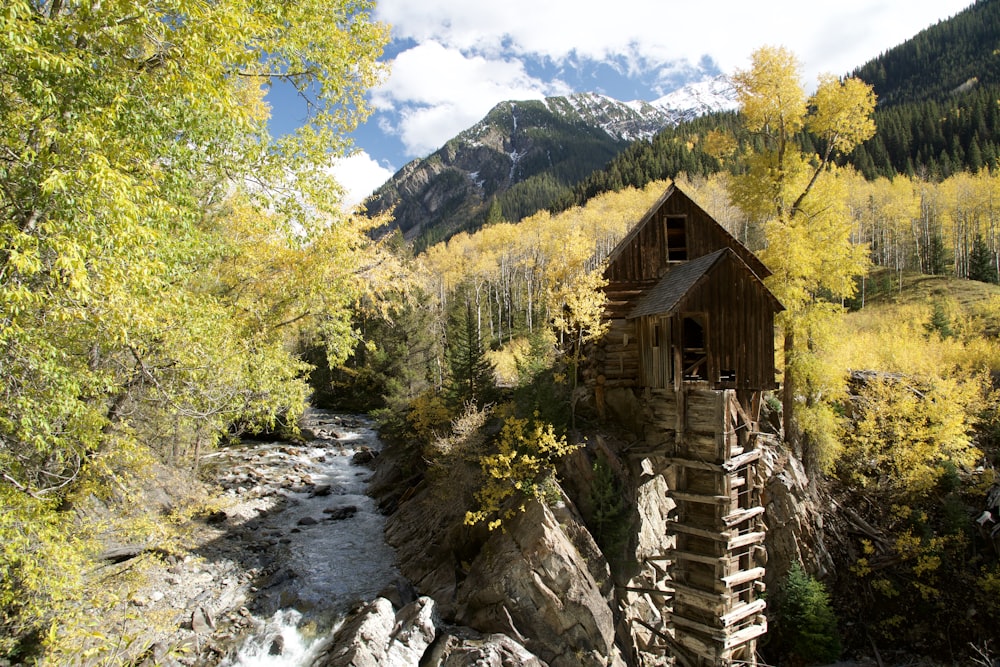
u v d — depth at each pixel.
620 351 19.61
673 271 19.39
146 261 7.60
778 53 21.25
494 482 17.62
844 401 23.95
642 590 16.53
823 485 21.14
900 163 100.62
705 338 16.86
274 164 11.40
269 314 14.72
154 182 8.72
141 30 7.73
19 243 6.34
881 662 16.84
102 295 7.80
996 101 102.69
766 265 20.56
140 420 13.12
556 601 15.07
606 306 19.48
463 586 17.08
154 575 17.00
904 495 20.06
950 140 100.69
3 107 6.91
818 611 17.23
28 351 7.50
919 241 68.81
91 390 9.38
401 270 16.53
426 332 41.47
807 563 18.95
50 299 7.43
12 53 6.51
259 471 29.42
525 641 15.08
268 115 13.08
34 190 7.17
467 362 24.83
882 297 56.16
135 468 12.59
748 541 15.68
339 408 51.06
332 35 11.52
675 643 16.02
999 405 23.00
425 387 35.41
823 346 20.69
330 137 12.62
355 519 24.02
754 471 16.92
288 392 13.61
